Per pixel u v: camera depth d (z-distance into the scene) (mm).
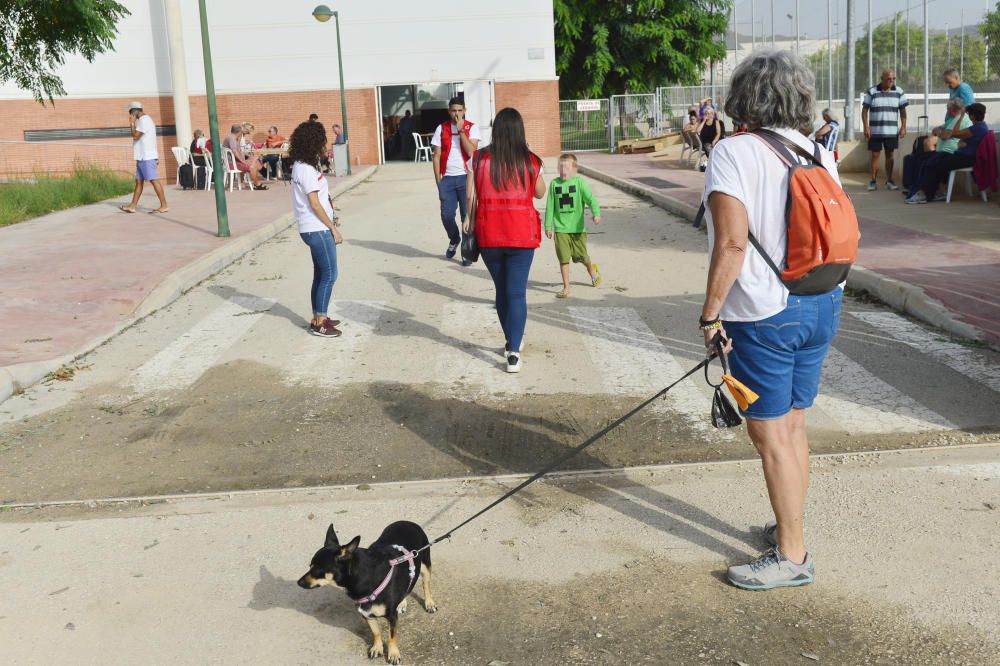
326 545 3285
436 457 5395
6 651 3545
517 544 4285
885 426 5543
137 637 3629
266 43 32281
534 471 5137
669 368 6898
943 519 4324
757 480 4879
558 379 6730
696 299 9039
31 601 3912
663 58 40500
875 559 3998
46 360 7254
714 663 3334
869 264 9648
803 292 3463
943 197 14844
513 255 6734
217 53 32344
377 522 4555
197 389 6762
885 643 3408
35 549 4395
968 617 3537
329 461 5391
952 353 6883
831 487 4730
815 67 29078
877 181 18047
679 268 10633
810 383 3701
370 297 9617
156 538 4473
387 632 3604
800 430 3787
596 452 5375
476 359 7293
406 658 3443
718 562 4043
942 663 3279
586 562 4094
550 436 5648
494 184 6605
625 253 11734
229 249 12164
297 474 5223
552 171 25797
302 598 3889
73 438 5871
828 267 3428
